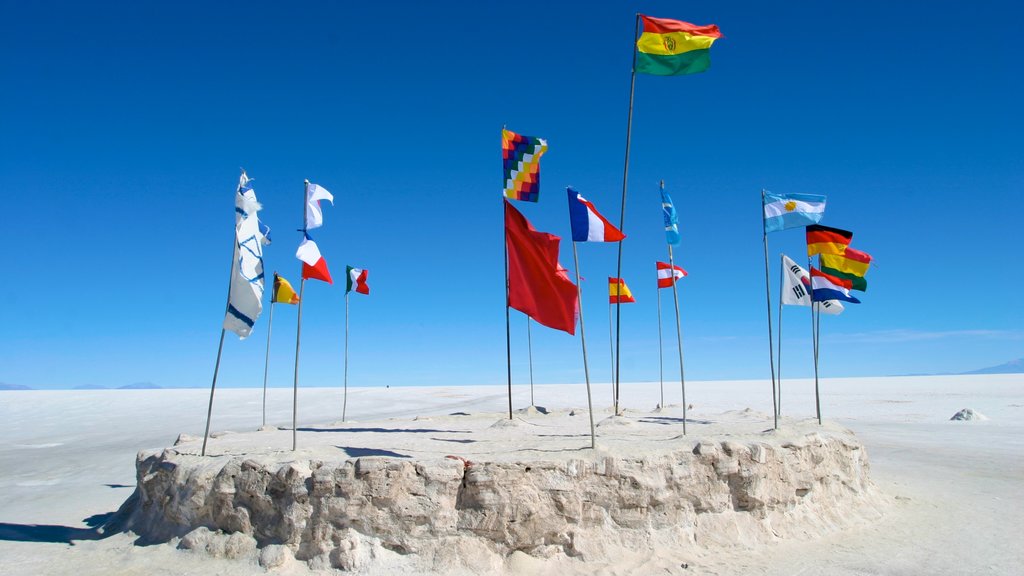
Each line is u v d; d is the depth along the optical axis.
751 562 9.75
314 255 11.41
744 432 12.91
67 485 18.16
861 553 10.36
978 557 10.24
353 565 8.90
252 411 47.66
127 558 9.95
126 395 74.06
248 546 9.56
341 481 9.41
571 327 10.88
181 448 12.23
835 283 14.64
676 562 9.54
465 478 9.58
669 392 64.06
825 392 58.94
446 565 9.01
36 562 10.12
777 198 13.85
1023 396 46.94
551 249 10.99
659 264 22.14
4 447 27.88
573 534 9.55
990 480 16.28
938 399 46.16
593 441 10.51
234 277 11.39
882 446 22.64
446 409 47.84
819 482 12.10
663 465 10.30
